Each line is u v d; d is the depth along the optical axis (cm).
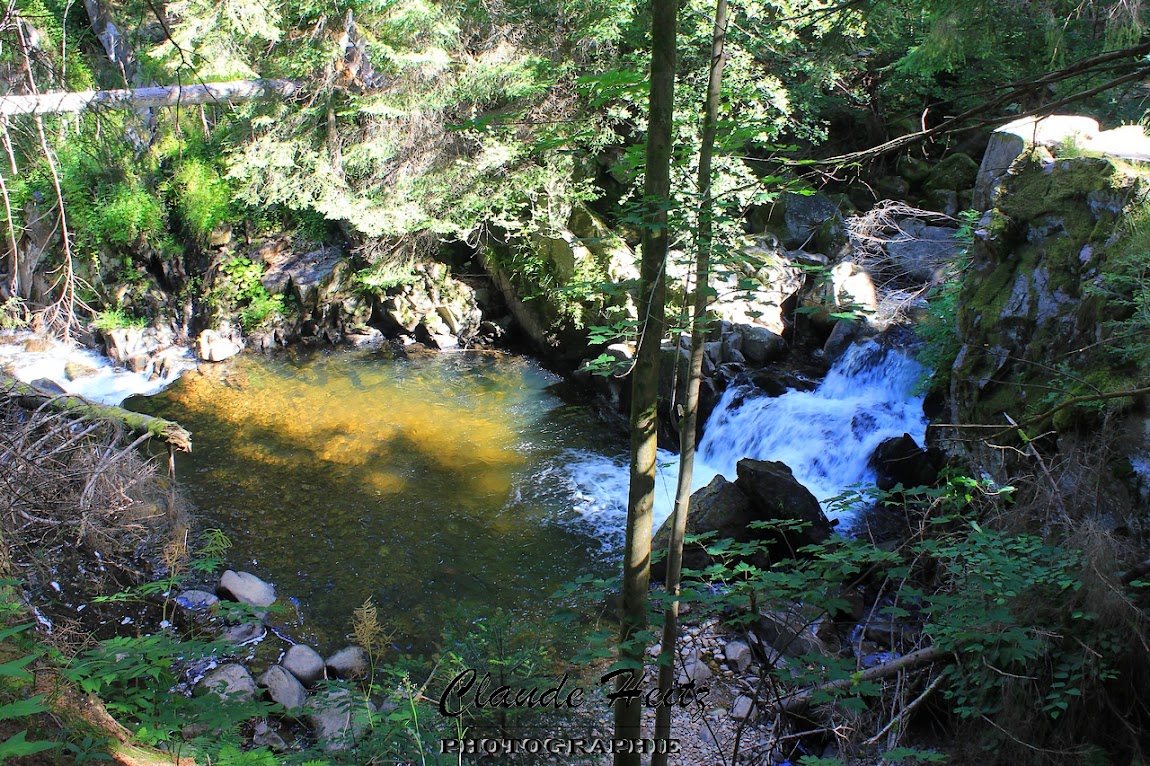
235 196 1230
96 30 1341
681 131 931
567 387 1202
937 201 1280
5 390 878
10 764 263
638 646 352
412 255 1287
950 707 498
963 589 460
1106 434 507
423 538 836
